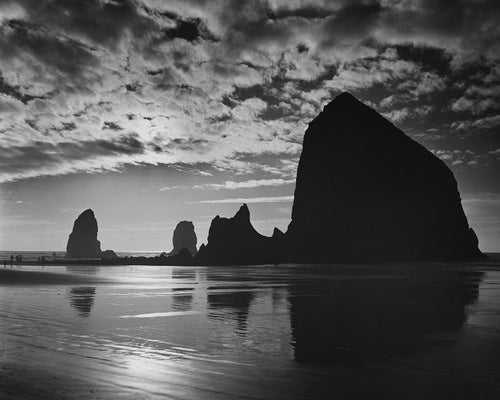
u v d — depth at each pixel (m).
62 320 16.48
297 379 9.11
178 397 7.92
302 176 126.38
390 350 11.90
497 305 22.52
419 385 8.75
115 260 100.56
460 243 125.44
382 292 29.94
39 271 54.69
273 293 28.98
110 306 21.05
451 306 22.02
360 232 113.88
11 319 16.53
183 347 12.12
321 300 24.80
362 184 119.94
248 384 8.74
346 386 8.65
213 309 20.52
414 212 121.62
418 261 112.31
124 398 7.79
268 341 13.05
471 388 8.57
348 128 129.38
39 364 9.99
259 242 112.56
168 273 55.75
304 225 118.25
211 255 107.50
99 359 10.58
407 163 128.38
